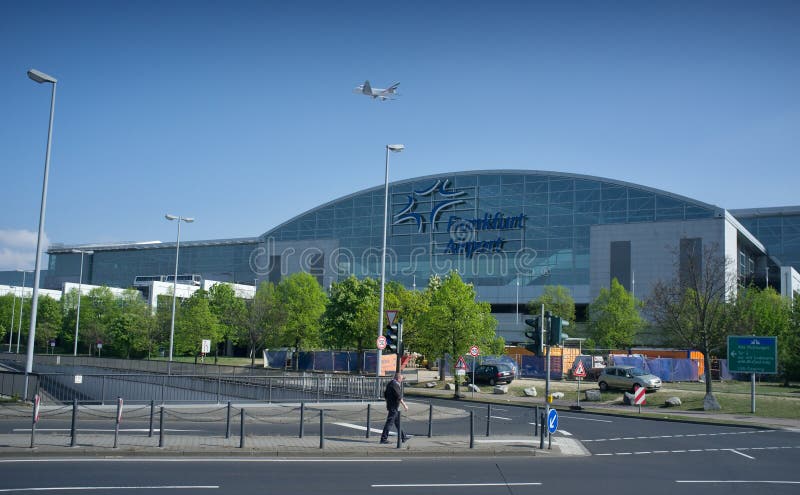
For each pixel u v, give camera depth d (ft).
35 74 91.20
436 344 147.54
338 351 235.61
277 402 99.60
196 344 229.04
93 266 449.48
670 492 44.27
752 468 56.29
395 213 351.46
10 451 51.98
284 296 233.76
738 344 118.21
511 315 313.32
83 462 50.14
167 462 51.13
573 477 49.26
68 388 103.19
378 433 72.13
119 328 255.50
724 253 270.26
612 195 299.38
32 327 93.25
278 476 46.29
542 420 64.18
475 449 60.70
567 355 188.55
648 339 264.11
